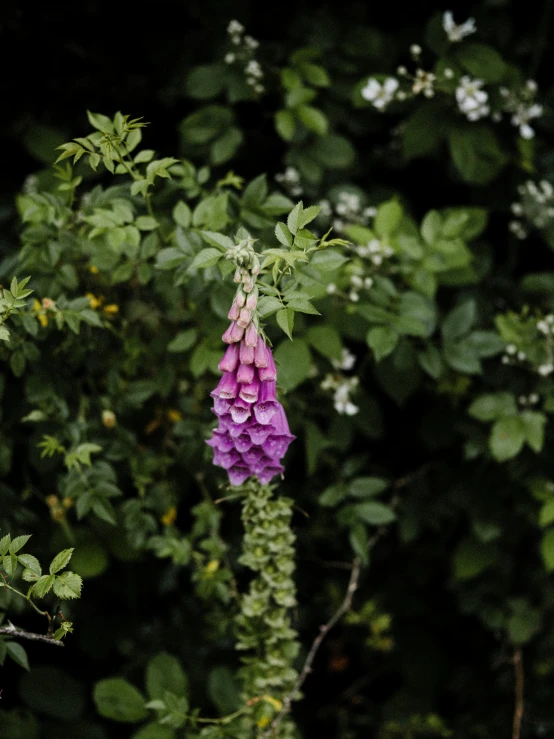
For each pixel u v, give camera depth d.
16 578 2.53
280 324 1.81
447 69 2.88
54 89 3.34
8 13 3.13
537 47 3.34
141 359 2.73
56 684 3.20
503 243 3.59
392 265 2.82
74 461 2.37
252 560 2.31
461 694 3.72
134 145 2.12
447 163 3.41
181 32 3.32
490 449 3.08
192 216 2.29
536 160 3.44
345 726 3.66
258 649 2.46
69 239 2.34
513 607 3.32
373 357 3.21
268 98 3.20
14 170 3.37
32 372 2.71
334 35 3.19
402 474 3.57
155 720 2.66
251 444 1.87
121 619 3.41
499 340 2.74
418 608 3.76
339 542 3.42
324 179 3.28
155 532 2.71
